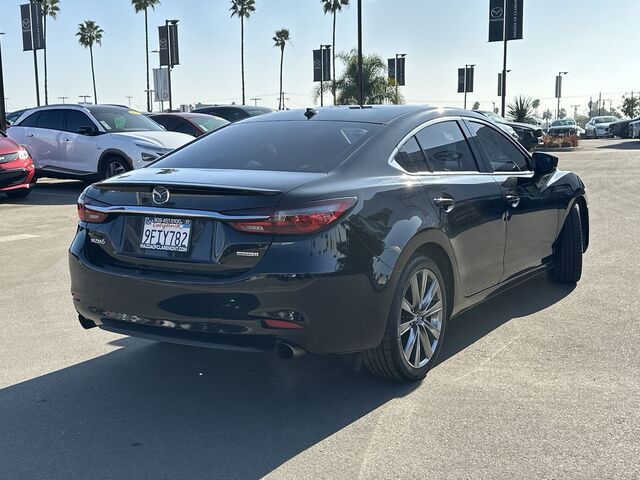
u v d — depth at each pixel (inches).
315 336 136.3
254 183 140.4
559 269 241.6
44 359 180.9
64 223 409.1
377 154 157.8
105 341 195.5
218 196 138.9
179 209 141.5
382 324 145.9
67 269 287.7
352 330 140.3
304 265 133.0
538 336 191.8
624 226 365.1
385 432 135.9
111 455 129.1
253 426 140.5
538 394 152.4
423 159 169.5
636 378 160.2
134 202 148.8
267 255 133.9
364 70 1496.1
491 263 186.5
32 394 158.4
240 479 119.7
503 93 1316.4
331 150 157.8
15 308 229.0
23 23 1434.5
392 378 158.1
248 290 134.2
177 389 160.9
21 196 525.3
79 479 120.4
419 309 159.2
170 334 143.3
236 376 168.2
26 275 276.5
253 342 136.3
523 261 206.8
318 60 1732.3
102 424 142.6
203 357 181.8
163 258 143.9
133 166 512.1
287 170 151.9
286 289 133.0
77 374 170.6
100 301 151.9
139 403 153.1
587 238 253.9
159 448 131.7
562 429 135.2
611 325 199.9
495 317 210.4
